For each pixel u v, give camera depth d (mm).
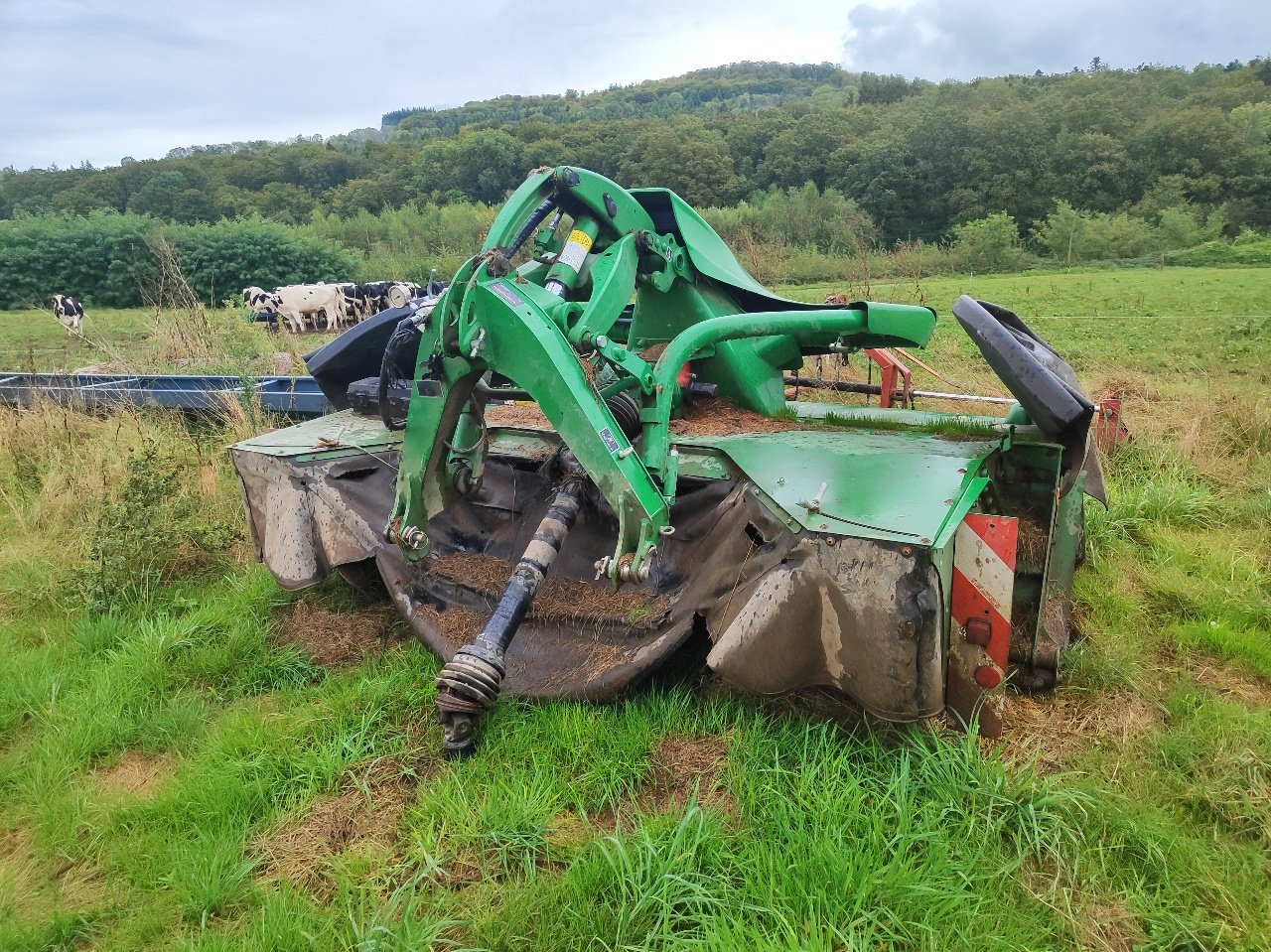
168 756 3131
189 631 3809
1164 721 3141
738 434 3539
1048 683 3299
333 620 3979
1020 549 3420
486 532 3891
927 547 2453
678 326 4027
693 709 3123
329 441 3947
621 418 3326
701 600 3035
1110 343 11875
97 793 2900
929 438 3418
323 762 2891
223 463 5910
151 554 4457
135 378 7680
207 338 9383
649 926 2213
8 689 3477
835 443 3340
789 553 2701
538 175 3424
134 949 2289
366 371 4730
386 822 2691
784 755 2826
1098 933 2221
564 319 3127
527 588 2969
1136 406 7473
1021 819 2494
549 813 2656
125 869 2553
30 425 6531
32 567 4672
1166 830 2523
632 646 3186
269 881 2480
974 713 2805
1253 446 6156
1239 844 2535
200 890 2406
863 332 3746
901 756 2699
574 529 3709
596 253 3961
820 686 2934
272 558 3814
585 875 2328
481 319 3066
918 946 2143
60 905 2447
